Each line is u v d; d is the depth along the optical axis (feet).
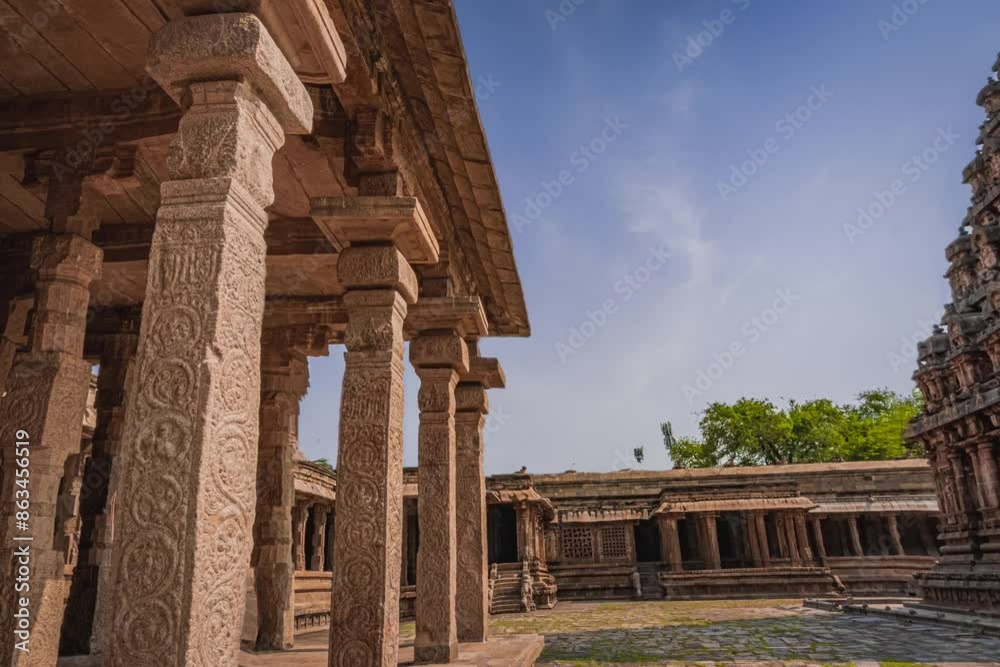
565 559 110.22
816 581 93.86
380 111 19.74
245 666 26.04
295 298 34.12
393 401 18.72
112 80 19.48
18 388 16.43
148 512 9.06
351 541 17.61
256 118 11.10
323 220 18.66
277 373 34.99
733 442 152.66
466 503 31.73
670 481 119.44
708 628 51.80
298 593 52.60
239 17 10.68
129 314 33.94
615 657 36.17
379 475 17.98
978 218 61.31
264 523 33.76
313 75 12.90
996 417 51.42
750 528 102.58
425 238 19.62
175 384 9.47
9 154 19.94
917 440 63.93
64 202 18.98
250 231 10.81
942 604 55.52
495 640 33.14
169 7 11.11
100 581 29.96
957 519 57.21
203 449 9.16
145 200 25.48
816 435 146.82
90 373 17.85
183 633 8.55
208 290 9.79
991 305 56.34
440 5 17.21
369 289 19.36
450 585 25.16
